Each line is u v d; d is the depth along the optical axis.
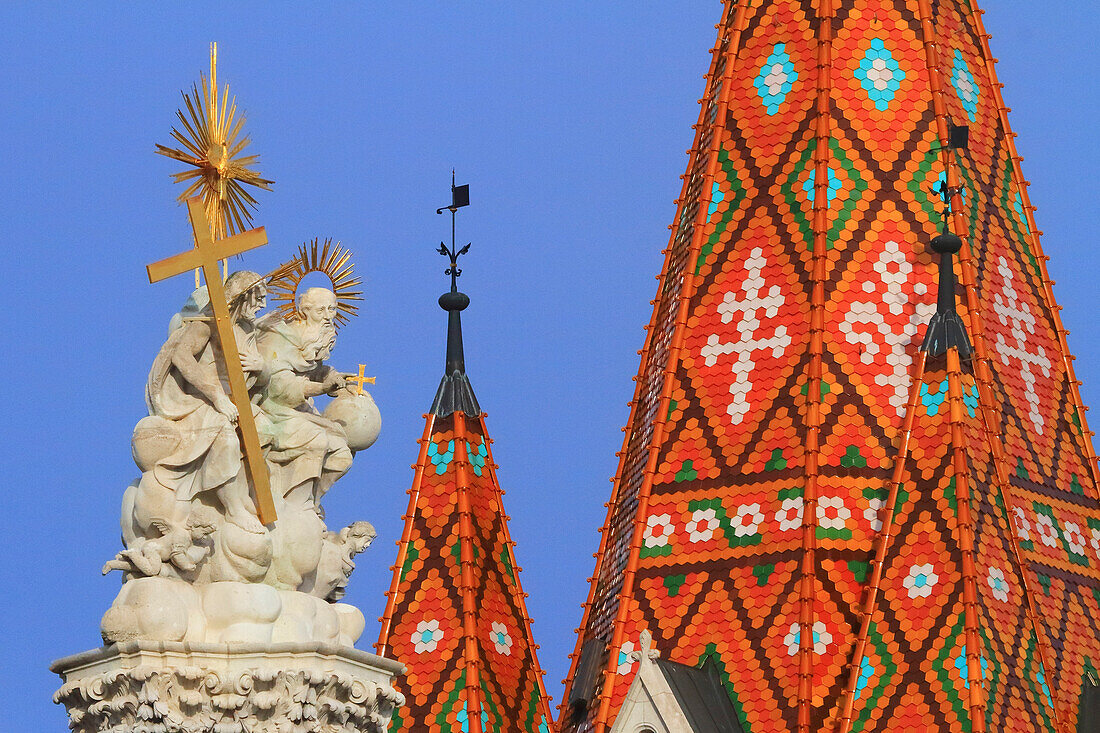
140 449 61.56
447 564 93.25
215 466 61.50
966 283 94.25
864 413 92.44
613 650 91.88
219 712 59.69
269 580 62.00
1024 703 86.12
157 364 62.00
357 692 60.66
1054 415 95.44
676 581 92.31
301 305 65.50
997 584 87.81
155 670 59.69
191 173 62.97
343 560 63.78
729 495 92.69
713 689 89.81
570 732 92.19
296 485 63.66
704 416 94.25
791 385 93.19
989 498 89.44
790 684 88.62
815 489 91.12
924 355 91.56
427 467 95.00
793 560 90.56
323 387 65.38
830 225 94.88
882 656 87.19
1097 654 91.12
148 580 60.78
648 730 89.00
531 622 94.38
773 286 94.94
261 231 62.62
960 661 85.81
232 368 61.97
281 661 60.16
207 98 63.09
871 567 89.75
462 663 91.56
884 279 94.44
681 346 95.56
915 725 85.56
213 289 62.00
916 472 89.75
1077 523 93.75
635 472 95.44
